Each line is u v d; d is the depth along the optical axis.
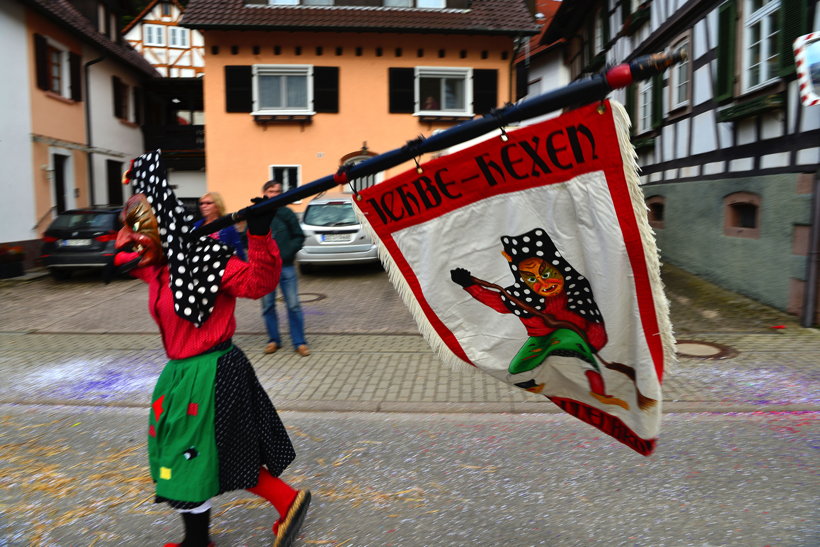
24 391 5.41
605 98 1.99
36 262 14.70
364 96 16.56
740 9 8.86
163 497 2.51
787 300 7.70
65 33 16.75
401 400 5.02
